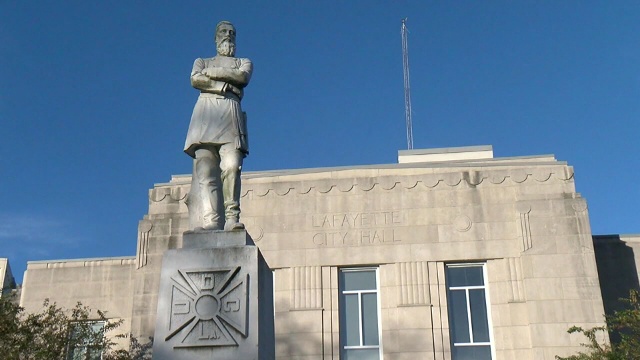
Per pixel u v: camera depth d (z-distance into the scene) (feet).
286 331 76.69
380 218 80.18
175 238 80.53
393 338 75.92
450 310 77.36
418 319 76.18
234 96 39.17
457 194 80.33
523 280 76.43
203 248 35.42
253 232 80.38
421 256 78.38
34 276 90.27
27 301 89.10
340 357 75.92
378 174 81.76
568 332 67.97
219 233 36.01
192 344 33.83
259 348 33.88
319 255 79.15
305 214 80.79
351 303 78.28
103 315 78.79
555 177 79.97
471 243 78.43
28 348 70.69
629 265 84.02
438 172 81.35
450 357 74.79
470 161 84.53
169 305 34.65
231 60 39.93
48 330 74.54
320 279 78.33
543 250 76.79
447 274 78.69
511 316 75.66
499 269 77.51
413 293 77.15
